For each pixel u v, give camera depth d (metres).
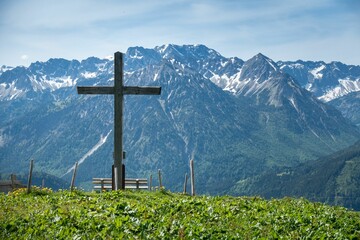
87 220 22.66
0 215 24.97
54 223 22.77
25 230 22.02
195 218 23.84
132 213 24.52
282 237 21.58
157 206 26.42
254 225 23.28
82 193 33.66
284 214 25.59
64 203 28.52
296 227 23.53
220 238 20.83
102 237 20.28
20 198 31.02
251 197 33.69
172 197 33.81
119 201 29.09
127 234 20.88
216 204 28.27
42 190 34.75
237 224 23.47
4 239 20.88
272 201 31.94
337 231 23.34
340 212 28.30
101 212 25.11
